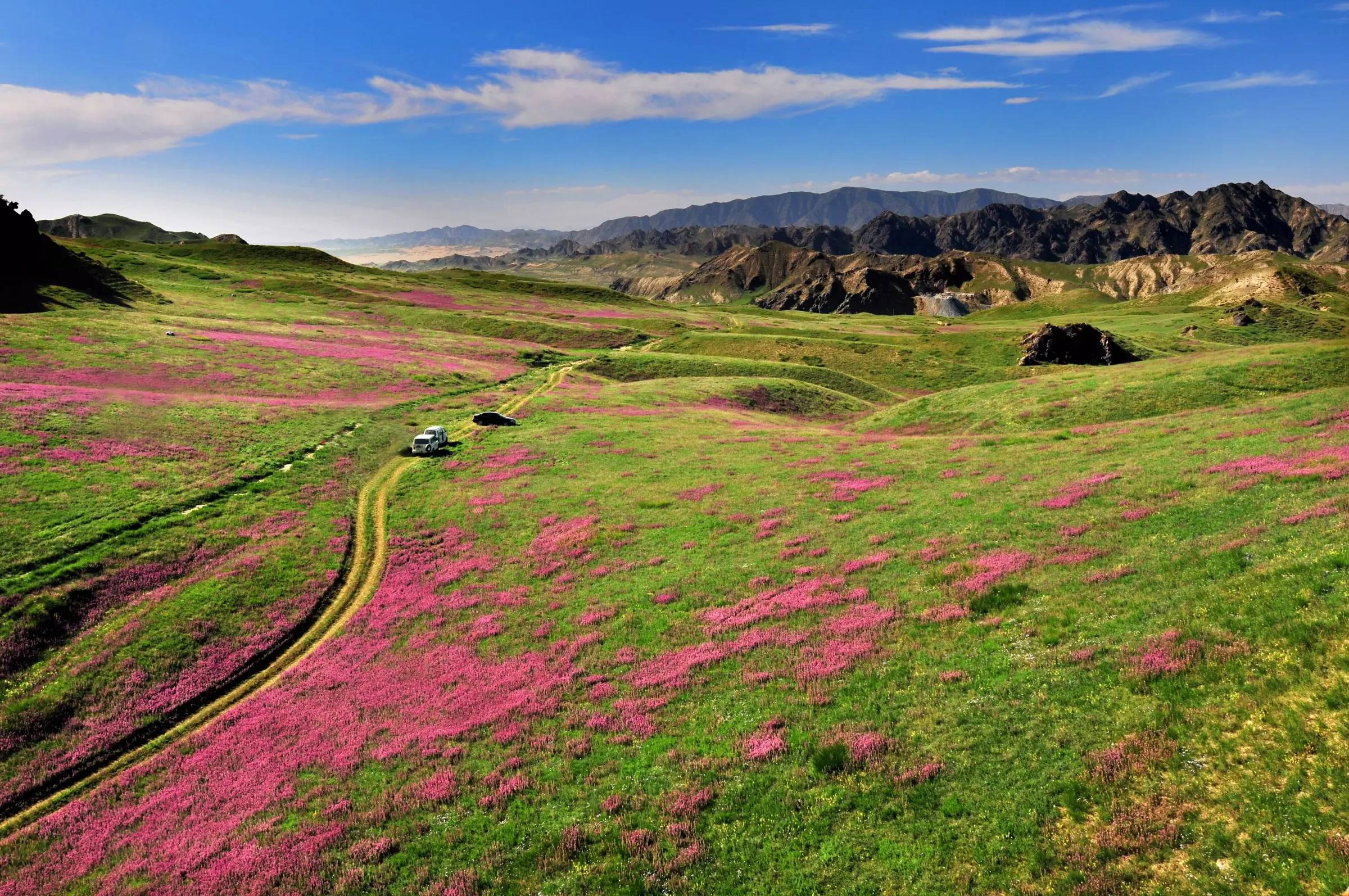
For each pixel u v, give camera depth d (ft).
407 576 149.38
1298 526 86.43
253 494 186.60
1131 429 170.81
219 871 70.03
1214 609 75.00
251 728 98.58
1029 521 121.29
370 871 67.36
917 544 123.95
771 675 90.99
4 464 175.42
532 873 64.28
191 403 255.91
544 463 224.53
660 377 433.07
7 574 130.52
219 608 131.54
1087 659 75.66
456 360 406.82
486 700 98.22
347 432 252.01
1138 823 54.13
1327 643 62.13
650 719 86.63
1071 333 476.13
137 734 101.60
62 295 397.80
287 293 603.26
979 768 65.41
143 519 160.97
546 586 136.77
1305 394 160.86
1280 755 54.54
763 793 69.46
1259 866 47.01
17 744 97.66
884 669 86.02
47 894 71.92
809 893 57.16
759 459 212.02
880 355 507.30
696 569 133.28
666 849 64.59
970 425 243.19
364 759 87.45
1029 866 53.98
